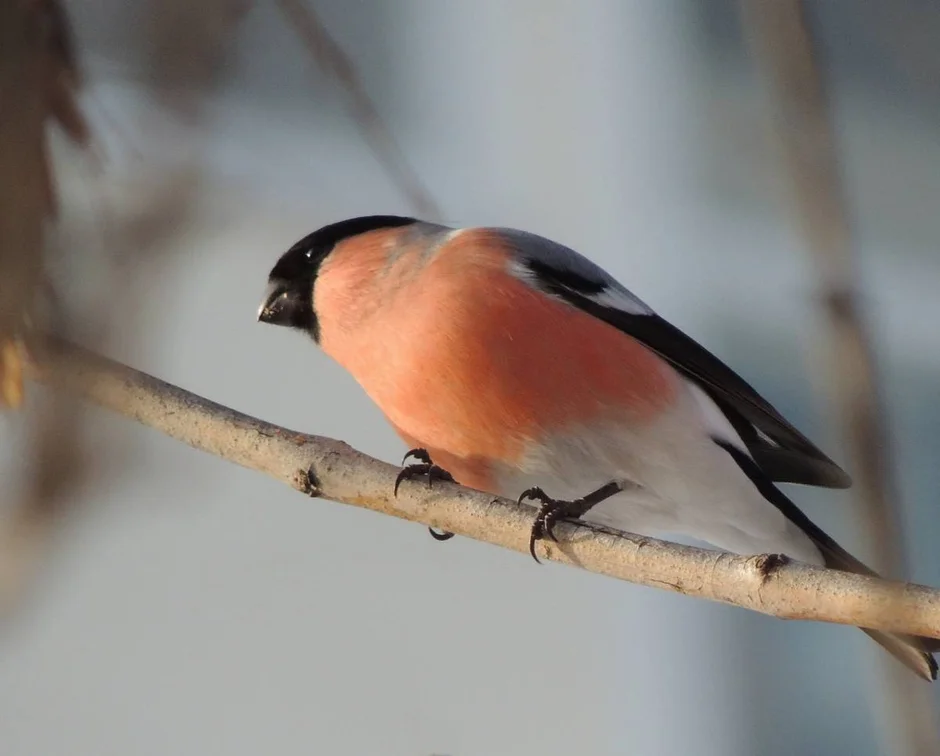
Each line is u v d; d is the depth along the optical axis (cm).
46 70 239
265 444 282
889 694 230
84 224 210
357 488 282
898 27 298
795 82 215
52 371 211
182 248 207
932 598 278
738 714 297
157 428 282
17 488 207
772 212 297
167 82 206
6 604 204
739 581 279
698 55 298
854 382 206
